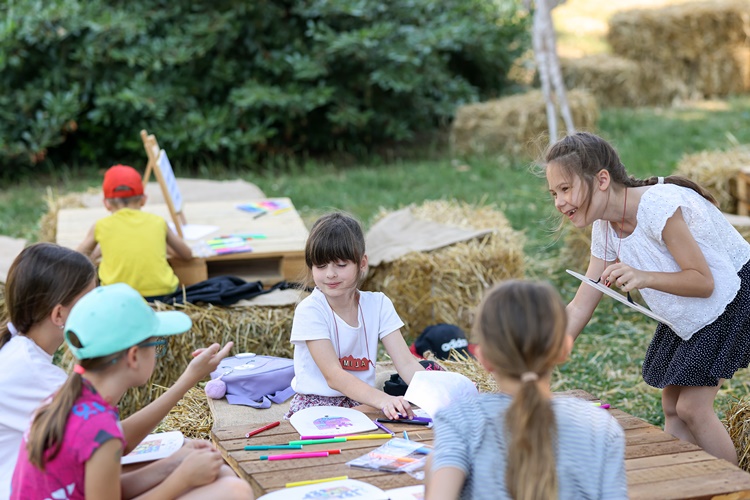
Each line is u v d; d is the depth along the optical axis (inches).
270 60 374.0
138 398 179.3
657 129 422.0
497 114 382.9
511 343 83.7
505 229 233.5
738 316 127.5
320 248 133.1
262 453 114.4
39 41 354.9
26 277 111.0
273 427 123.6
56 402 93.1
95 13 361.7
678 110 475.8
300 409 137.3
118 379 96.9
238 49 380.8
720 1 507.8
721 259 126.6
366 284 216.2
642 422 124.7
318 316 135.3
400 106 394.6
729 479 105.1
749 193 261.1
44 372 111.2
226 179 358.0
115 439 91.8
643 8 520.7
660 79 495.8
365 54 366.0
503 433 85.1
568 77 486.3
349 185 345.4
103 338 94.3
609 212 128.0
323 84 369.1
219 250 210.5
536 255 268.5
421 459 110.5
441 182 347.3
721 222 130.0
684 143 395.9
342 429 121.3
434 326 188.1
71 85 362.6
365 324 139.7
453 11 408.2
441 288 213.3
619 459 85.5
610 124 434.3
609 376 191.2
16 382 109.9
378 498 98.4
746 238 229.8
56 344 114.4
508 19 428.1
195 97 376.2
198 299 188.9
